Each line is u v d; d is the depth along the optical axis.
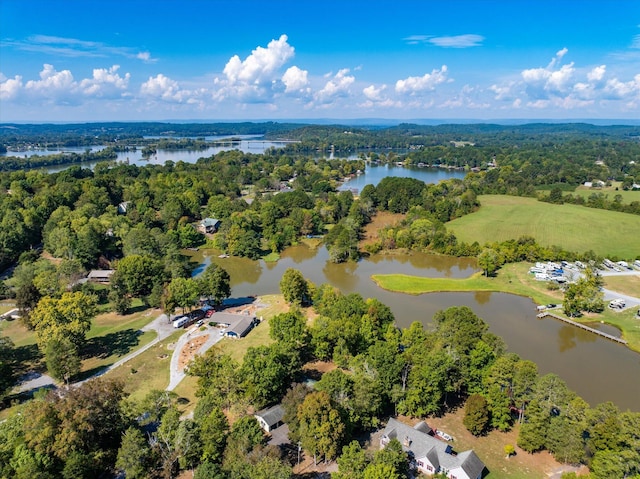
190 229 190.75
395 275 154.62
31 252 152.50
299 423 65.69
